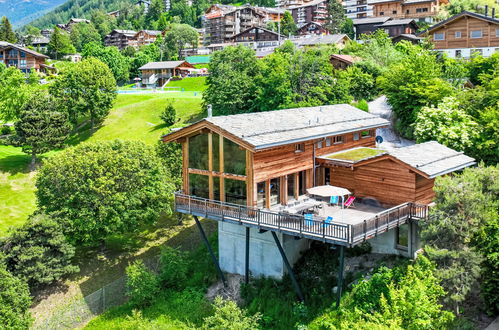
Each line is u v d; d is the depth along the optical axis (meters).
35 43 195.50
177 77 116.25
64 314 33.59
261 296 30.53
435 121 40.47
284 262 29.72
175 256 35.56
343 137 36.59
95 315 33.62
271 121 33.03
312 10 164.88
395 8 129.38
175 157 45.34
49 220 35.81
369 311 25.58
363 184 32.06
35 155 64.88
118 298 35.16
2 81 79.62
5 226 47.94
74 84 76.50
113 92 80.75
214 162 31.00
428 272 23.20
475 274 23.61
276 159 30.31
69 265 36.41
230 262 34.72
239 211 28.59
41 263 34.41
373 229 25.91
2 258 33.41
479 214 24.61
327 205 31.88
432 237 25.44
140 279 33.19
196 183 32.47
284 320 28.19
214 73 70.00
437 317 23.09
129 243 42.34
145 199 40.44
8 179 59.88
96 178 38.28
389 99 49.19
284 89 54.09
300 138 30.61
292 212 29.94
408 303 21.42
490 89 42.78
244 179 29.16
